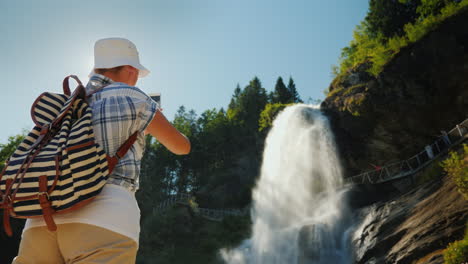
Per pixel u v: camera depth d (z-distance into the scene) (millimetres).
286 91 98812
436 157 26312
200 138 74500
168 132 1497
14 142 48719
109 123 1297
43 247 1286
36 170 1167
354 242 21906
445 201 15211
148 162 65250
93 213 1222
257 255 29734
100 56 1567
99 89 1419
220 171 64000
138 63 1615
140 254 39656
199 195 58500
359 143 36719
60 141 1209
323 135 40156
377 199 29031
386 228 18656
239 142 74875
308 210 35000
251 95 92125
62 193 1150
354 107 35094
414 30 33031
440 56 30672
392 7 46562
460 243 10633
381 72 33500
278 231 30219
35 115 1360
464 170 13602
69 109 1333
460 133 24734
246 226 42406
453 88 30156
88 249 1213
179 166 70062
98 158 1217
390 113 33062
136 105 1360
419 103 31578
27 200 1149
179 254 39031
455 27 30719
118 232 1239
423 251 13625
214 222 46031
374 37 48594
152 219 44812
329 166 39750
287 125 45625
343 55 53125
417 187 21406
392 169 34844
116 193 1273
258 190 48656
